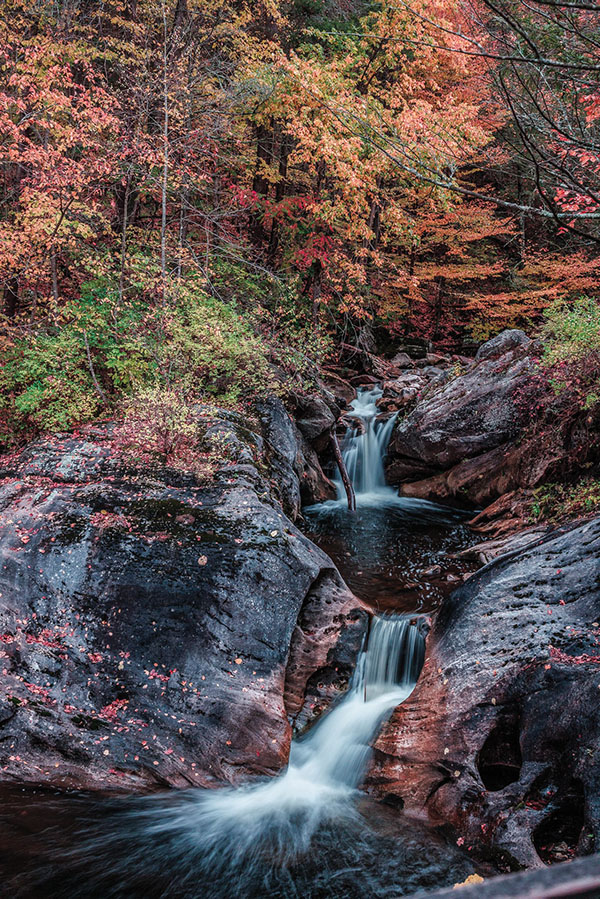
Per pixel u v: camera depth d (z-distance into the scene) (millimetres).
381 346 19422
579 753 4434
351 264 12805
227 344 9695
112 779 5164
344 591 6816
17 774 5117
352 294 15383
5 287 10188
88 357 9539
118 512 6633
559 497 8820
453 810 4758
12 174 10992
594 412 8859
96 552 6156
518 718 4984
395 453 12000
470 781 4824
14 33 10234
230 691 5648
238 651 5898
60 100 8562
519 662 5219
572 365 9594
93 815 4918
